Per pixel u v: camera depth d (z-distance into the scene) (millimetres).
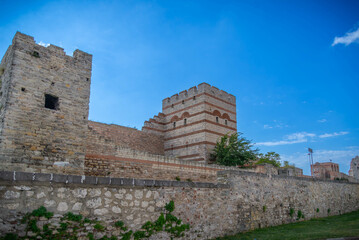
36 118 17281
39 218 9242
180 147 38219
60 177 9906
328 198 25984
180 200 13383
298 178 22891
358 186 31406
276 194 20062
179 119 39500
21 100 16906
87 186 10500
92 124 32312
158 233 12117
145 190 12141
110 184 11070
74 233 9812
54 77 18547
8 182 8914
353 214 26312
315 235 14797
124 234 11023
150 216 12023
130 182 11664
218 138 37438
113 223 10836
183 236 13078
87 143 21875
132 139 36250
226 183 16688
